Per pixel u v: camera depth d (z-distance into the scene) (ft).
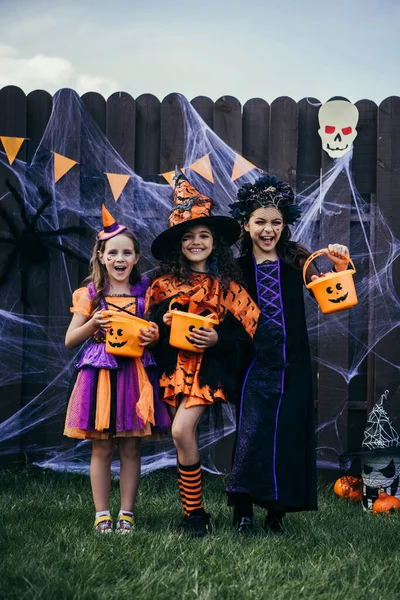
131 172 15.84
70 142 15.74
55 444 15.78
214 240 12.09
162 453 15.76
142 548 10.47
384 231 15.64
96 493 11.76
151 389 11.57
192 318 11.22
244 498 11.76
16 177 15.65
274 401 11.71
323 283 11.46
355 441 15.90
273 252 12.38
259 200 12.12
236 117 15.83
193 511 11.54
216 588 8.99
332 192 15.64
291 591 9.01
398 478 14.21
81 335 11.68
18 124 15.69
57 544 10.47
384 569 9.95
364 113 15.83
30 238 15.64
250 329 11.80
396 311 15.70
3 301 15.66
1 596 8.59
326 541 11.32
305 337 12.14
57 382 15.75
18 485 14.87
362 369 15.92
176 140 15.87
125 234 11.97
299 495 11.51
